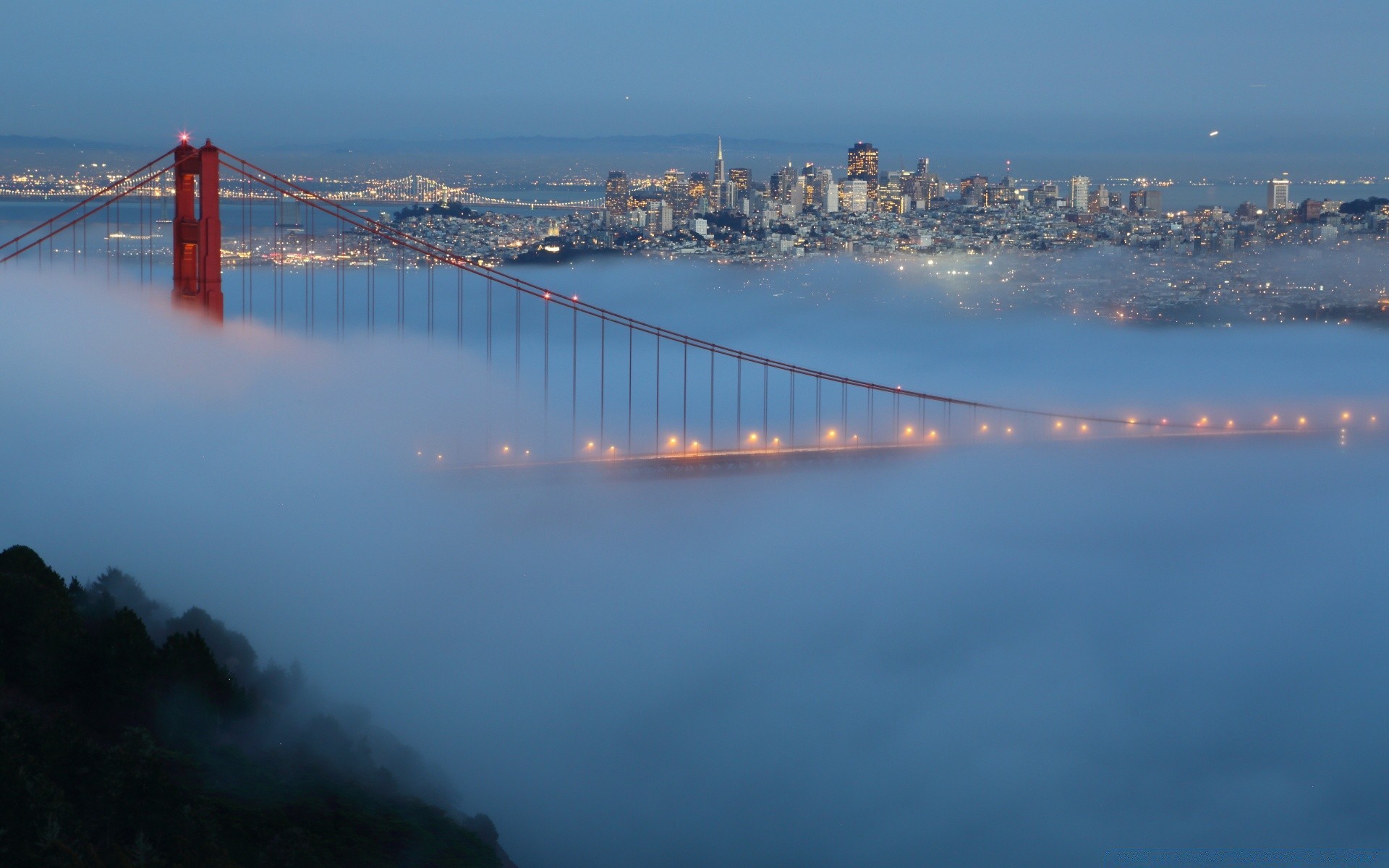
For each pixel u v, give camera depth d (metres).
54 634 24.66
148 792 21.27
